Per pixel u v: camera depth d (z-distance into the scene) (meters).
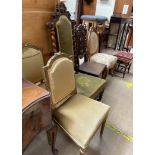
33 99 0.88
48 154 1.35
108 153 1.41
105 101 2.19
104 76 2.42
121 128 1.72
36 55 1.42
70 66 1.30
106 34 4.47
